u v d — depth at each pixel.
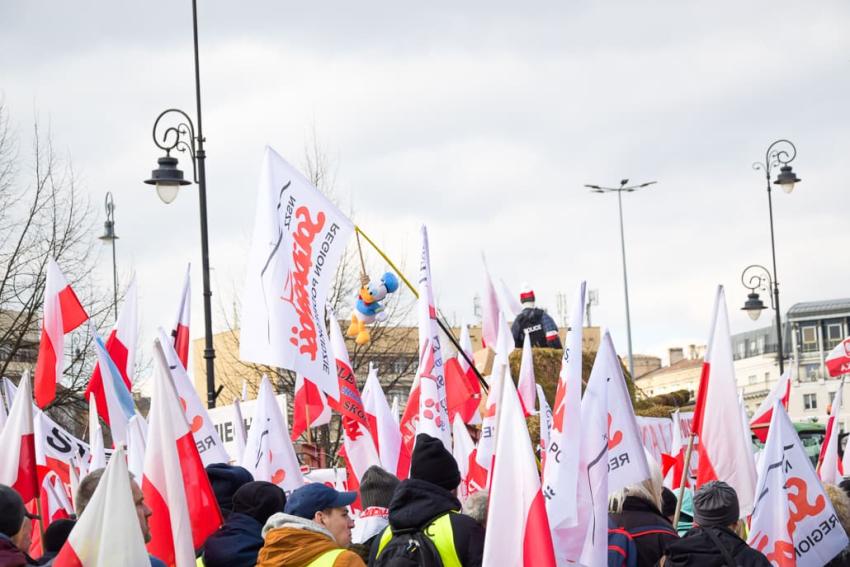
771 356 87.06
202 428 10.16
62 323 11.20
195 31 19.47
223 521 7.38
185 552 6.78
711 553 6.94
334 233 9.73
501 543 5.95
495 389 11.09
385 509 7.84
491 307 15.84
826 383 80.94
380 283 12.75
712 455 8.81
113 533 5.64
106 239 26.78
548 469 7.22
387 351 33.62
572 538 7.11
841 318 81.19
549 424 9.07
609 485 7.68
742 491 8.79
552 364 14.67
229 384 38.72
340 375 11.35
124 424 10.20
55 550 6.71
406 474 11.61
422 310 10.93
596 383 7.68
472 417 12.95
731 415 8.83
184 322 12.82
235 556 6.84
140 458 8.77
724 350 8.84
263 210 9.27
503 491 5.98
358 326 12.83
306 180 9.59
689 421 14.66
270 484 7.14
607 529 7.26
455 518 6.46
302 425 12.05
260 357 9.09
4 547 5.80
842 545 8.55
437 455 6.73
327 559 6.15
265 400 10.14
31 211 25.34
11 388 11.70
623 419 7.75
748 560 6.91
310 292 9.45
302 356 9.21
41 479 10.58
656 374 94.38
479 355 16.58
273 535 6.25
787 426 8.59
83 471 11.63
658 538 7.31
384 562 6.50
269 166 9.34
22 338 25.17
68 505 10.66
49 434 10.88
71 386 25.53
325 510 6.76
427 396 10.79
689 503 9.95
